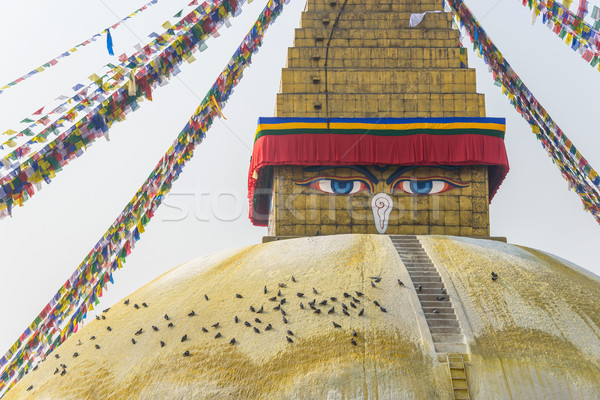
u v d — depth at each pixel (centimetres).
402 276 2214
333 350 1928
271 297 2166
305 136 2883
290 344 1967
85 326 2442
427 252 2405
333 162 2872
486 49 2736
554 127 2562
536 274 2291
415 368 1881
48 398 2072
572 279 2331
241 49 2556
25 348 2631
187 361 1988
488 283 2198
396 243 2498
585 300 2177
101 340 2248
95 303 2636
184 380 1925
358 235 2523
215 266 2502
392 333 1980
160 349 2073
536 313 2070
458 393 1827
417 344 1950
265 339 2003
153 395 1908
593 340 1988
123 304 2467
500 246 2517
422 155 2867
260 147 2884
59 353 2317
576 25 1930
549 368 1877
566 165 2802
